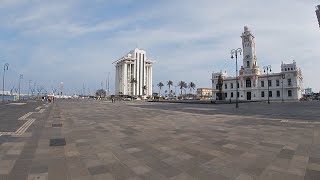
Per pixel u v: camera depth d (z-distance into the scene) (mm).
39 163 6707
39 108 32531
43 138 10328
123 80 151625
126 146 8852
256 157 7324
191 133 11680
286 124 14859
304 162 6766
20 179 5492
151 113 24219
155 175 5824
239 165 6555
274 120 17125
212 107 36688
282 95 98938
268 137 10508
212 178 5613
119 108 33656
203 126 14195
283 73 99875
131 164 6676
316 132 11766
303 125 14344
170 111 27156
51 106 38906
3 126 14008
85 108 33562
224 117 19672
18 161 6883
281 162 6785
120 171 6102
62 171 6066
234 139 10117
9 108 31781
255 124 14984
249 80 114062
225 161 6938
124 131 12312
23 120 17297
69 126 14148
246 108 33875
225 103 52531
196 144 9180
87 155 7586
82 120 17453
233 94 119500
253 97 111688
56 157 7332
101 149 8383
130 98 108375
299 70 107938
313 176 5676
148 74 163000
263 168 6285
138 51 154375
